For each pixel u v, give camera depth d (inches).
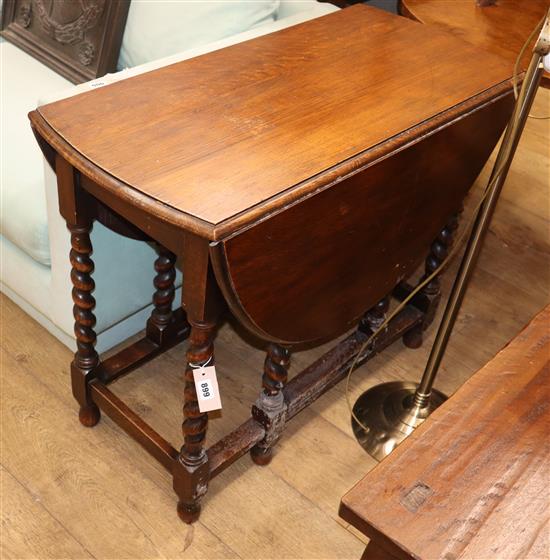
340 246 54.9
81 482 66.2
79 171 52.8
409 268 67.0
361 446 71.7
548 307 46.6
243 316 50.7
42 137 52.4
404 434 71.7
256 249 47.6
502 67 64.1
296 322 55.9
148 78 57.0
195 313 50.9
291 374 77.6
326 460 70.2
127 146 49.9
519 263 94.7
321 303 57.3
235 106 54.9
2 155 69.9
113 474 67.2
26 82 81.4
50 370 75.6
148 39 77.2
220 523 64.4
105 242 65.6
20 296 77.9
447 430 39.3
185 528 63.8
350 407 70.4
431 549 34.4
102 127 51.4
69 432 70.1
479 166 66.4
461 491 36.7
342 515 36.4
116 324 74.8
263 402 64.7
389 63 62.7
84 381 66.8
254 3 74.5
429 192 61.4
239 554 62.5
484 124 62.1
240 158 49.9
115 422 67.5
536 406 40.8
